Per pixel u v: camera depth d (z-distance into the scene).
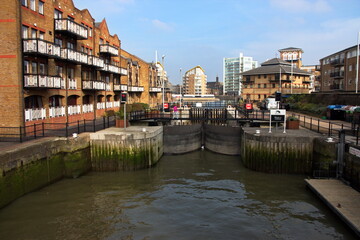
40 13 21.14
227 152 25.53
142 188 16.25
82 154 18.16
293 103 44.75
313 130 21.77
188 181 17.70
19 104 18.31
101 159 19.27
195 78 148.25
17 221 11.83
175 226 11.82
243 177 18.50
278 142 19.00
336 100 32.62
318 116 31.89
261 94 68.00
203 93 151.12
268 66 70.12
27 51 18.69
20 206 13.09
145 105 45.66
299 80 70.25
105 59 35.72
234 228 11.69
